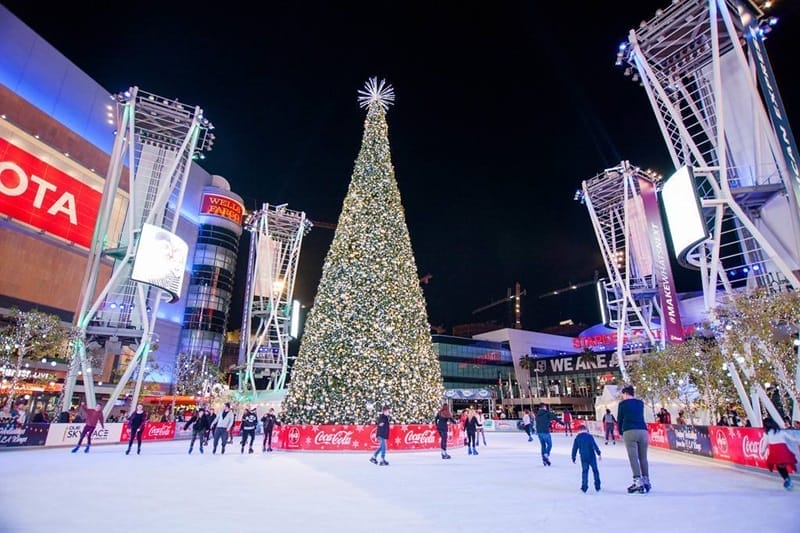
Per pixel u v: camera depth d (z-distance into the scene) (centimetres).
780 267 1680
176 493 847
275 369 4412
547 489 909
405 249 2089
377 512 686
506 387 9506
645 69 2238
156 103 2727
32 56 4397
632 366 3123
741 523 601
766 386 1772
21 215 4181
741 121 2000
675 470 1253
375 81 2389
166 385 5919
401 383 1873
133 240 2586
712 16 1938
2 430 1714
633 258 3450
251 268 4425
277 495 835
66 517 634
